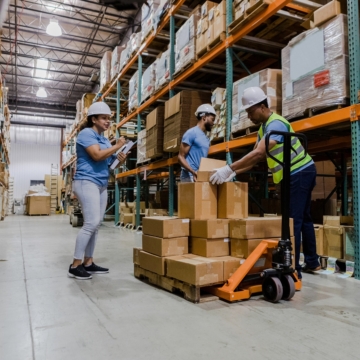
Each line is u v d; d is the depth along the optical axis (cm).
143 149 707
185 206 286
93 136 314
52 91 2097
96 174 312
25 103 2219
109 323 184
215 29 459
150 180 1169
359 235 285
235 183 277
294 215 276
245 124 395
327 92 291
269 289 225
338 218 332
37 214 1709
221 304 221
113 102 1121
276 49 482
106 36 1527
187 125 519
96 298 235
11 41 1471
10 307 214
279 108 364
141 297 239
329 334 167
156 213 725
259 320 189
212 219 262
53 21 1066
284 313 201
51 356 144
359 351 148
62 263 371
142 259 290
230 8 442
